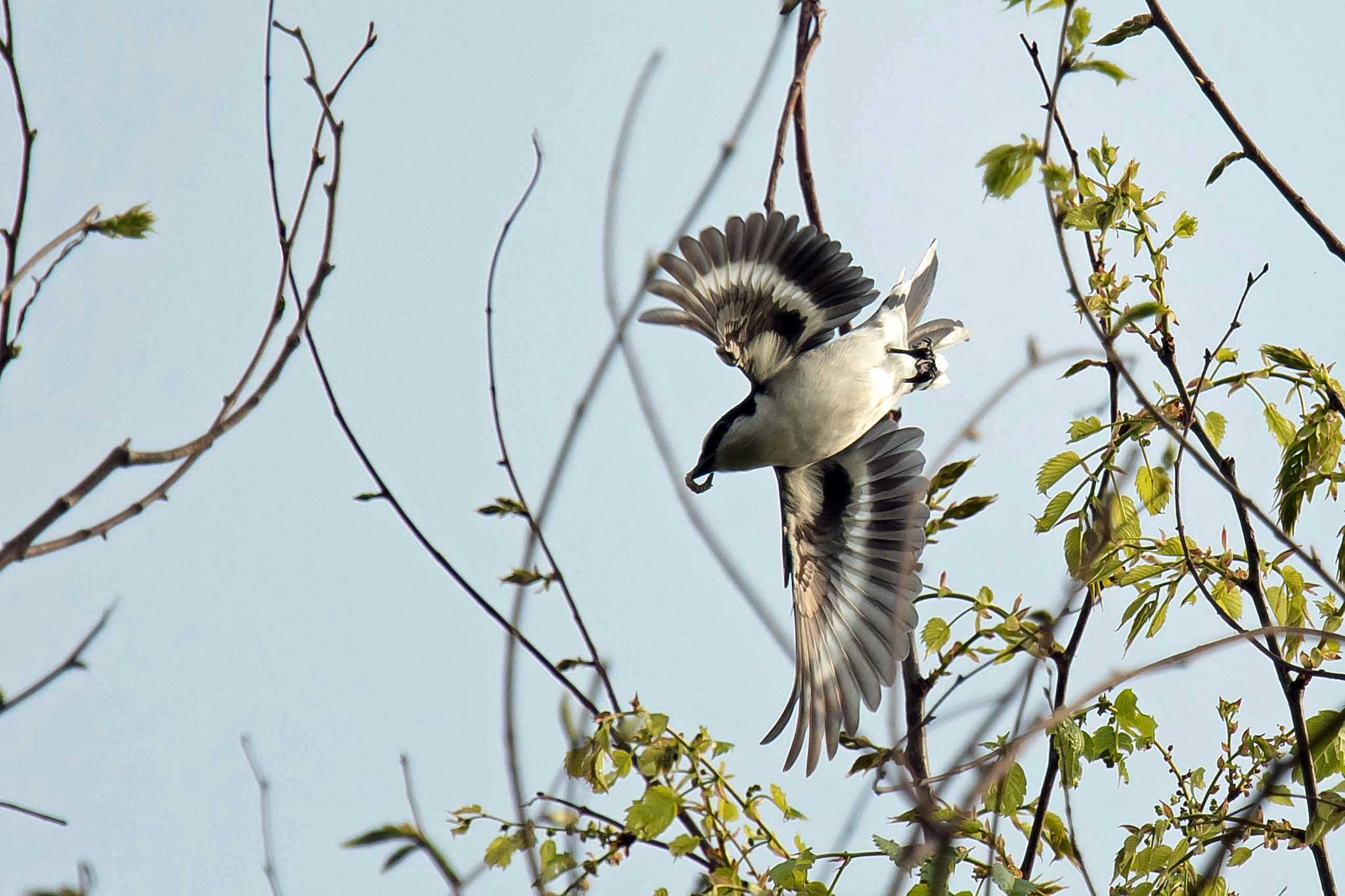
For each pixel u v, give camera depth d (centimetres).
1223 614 971
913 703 961
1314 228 888
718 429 1230
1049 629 604
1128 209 1015
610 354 665
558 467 679
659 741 905
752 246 1159
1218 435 1057
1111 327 1023
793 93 1044
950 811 849
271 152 743
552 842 874
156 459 630
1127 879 966
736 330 1199
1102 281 1024
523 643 826
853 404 1218
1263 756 974
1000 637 959
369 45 775
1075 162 1032
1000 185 781
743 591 609
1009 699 588
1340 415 1030
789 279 1188
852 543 1267
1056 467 1019
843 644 1220
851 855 881
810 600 1252
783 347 1221
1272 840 959
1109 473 1007
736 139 690
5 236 680
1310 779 911
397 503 835
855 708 1184
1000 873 848
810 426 1212
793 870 877
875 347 1238
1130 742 949
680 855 898
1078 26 788
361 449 842
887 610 1211
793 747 1154
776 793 934
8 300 650
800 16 1041
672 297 1134
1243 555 1023
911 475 1274
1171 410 1035
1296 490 1018
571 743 859
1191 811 978
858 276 1187
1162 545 1012
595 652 848
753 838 923
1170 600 1005
